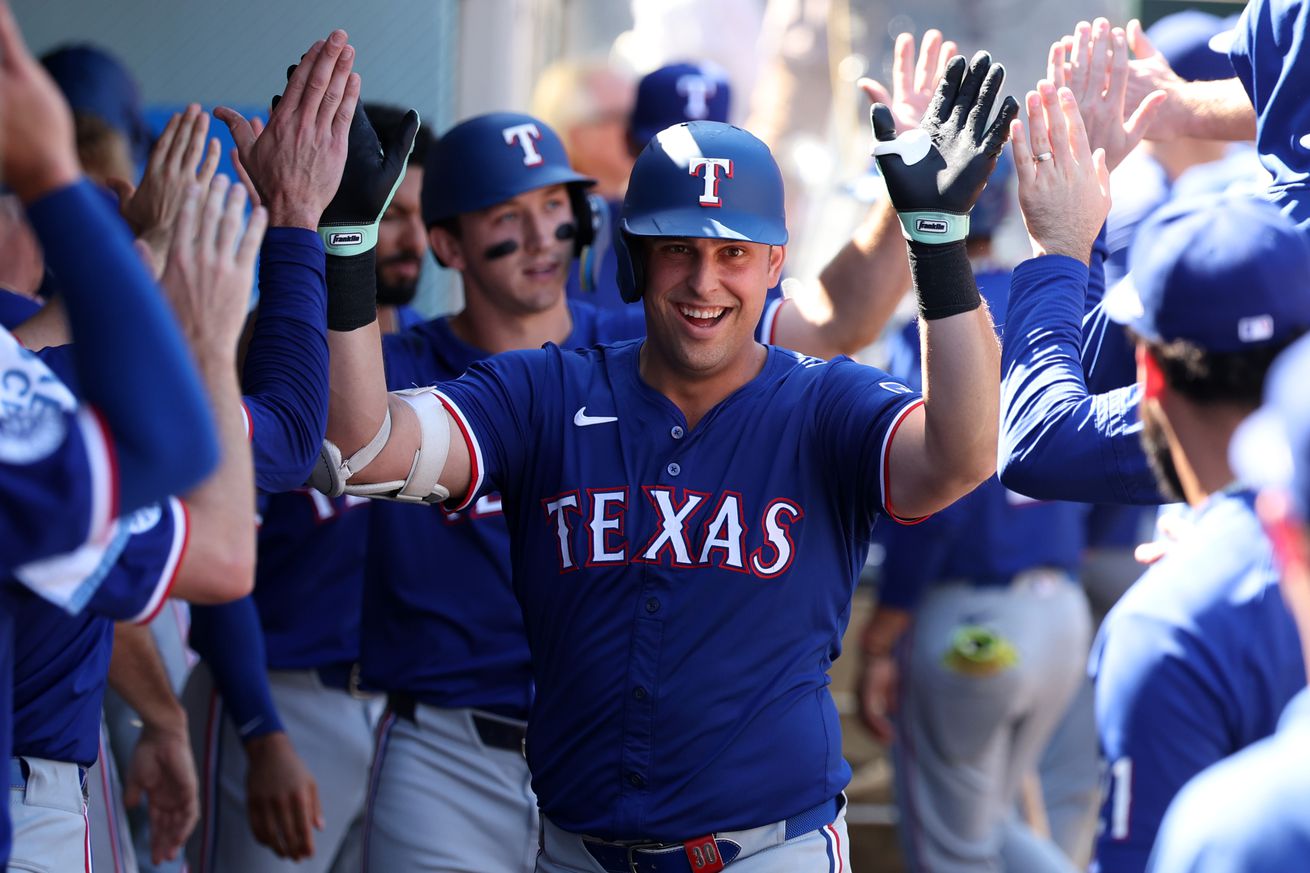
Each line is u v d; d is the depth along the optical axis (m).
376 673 13.75
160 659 13.69
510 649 13.48
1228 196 8.24
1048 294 9.80
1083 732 18.92
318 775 15.39
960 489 9.65
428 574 13.48
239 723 14.60
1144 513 20.28
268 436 8.98
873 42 26.48
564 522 10.07
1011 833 17.05
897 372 16.75
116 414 6.61
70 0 21.19
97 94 15.78
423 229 15.46
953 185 9.27
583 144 23.38
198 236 8.08
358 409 9.66
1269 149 10.53
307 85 9.56
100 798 12.75
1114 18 25.91
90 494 6.62
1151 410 8.28
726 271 9.90
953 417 9.30
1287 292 7.64
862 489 9.95
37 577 7.14
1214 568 8.22
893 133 9.52
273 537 15.30
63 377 8.62
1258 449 5.76
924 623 16.77
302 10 21.38
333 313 9.66
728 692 9.72
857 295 12.84
